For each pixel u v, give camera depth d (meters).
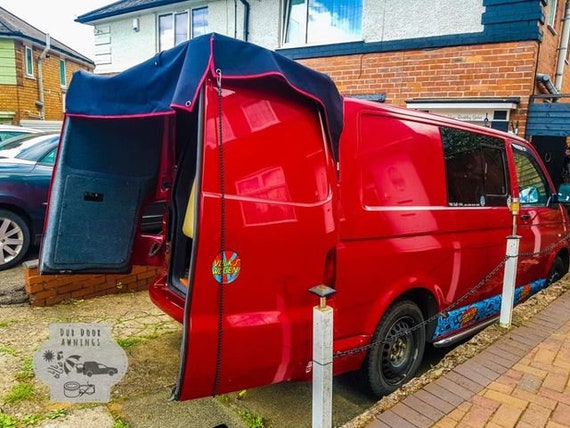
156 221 5.16
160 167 3.87
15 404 2.78
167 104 2.40
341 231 2.76
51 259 3.47
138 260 3.88
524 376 3.08
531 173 4.85
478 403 2.75
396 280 3.12
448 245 3.51
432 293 3.46
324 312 2.17
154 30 11.87
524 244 4.57
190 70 2.15
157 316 4.23
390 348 3.23
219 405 2.99
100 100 3.01
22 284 4.70
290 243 2.41
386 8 8.09
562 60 9.36
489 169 4.10
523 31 6.93
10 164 5.39
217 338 2.17
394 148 3.16
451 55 7.55
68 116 3.38
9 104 16.09
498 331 3.81
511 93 7.13
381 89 8.27
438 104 7.55
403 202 3.18
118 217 3.74
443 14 7.57
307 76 2.49
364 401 3.27
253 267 2.28
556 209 5.30
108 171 3.65
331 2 8.95
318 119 2.61
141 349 3.61
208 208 2.12
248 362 2.30
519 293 4.70
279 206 2.37
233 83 2.26
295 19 9.48
